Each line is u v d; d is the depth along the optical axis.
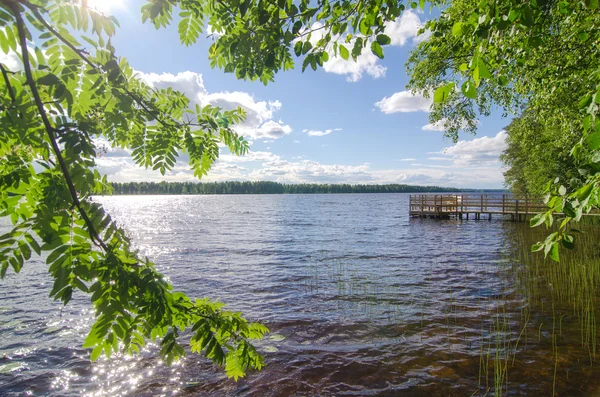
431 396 5.29
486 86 9.00
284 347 7.14
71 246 1.18
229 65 2.34
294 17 2.05
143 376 6.11
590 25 4.49
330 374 6.04
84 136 1.22
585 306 8.91
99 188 1.34
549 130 10.46
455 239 23.45
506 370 5.87
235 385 5.81
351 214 57.09
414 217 42.09
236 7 1.88
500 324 7.91
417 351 6.74
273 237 27.78
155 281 1.44
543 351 6.48
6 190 1.21
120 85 1.34
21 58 1.19
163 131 1.86
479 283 11.66
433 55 8.30
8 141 1.30
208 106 1.92
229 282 12.92
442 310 9.02
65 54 1.23
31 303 10.20
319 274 13.95
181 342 7.27
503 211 34.75
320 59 2.35
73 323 8.56
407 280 12.43
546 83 7.02
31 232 1.13
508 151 36.19
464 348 6.77
